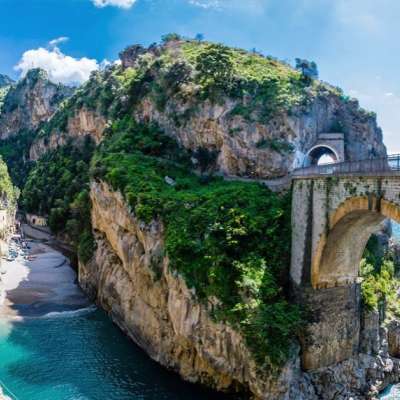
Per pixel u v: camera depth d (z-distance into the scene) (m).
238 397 40.75
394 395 43.56
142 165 69.62
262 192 57.56
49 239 112.69
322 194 41.03
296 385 39.16
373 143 90.06
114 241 62.94
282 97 77.12
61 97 190.62
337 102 88.69
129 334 54.94
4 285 73.12
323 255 41.78
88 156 122.81
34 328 56.28
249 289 41.53
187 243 46.28
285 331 39.53
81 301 67.62
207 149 79.00
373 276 51.50
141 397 40.50
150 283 51.84
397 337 48.78
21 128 197.25
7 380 42.88
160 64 96.19
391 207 32.25
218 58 82.44
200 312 43.12
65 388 41.62
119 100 104.81
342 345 43.91
